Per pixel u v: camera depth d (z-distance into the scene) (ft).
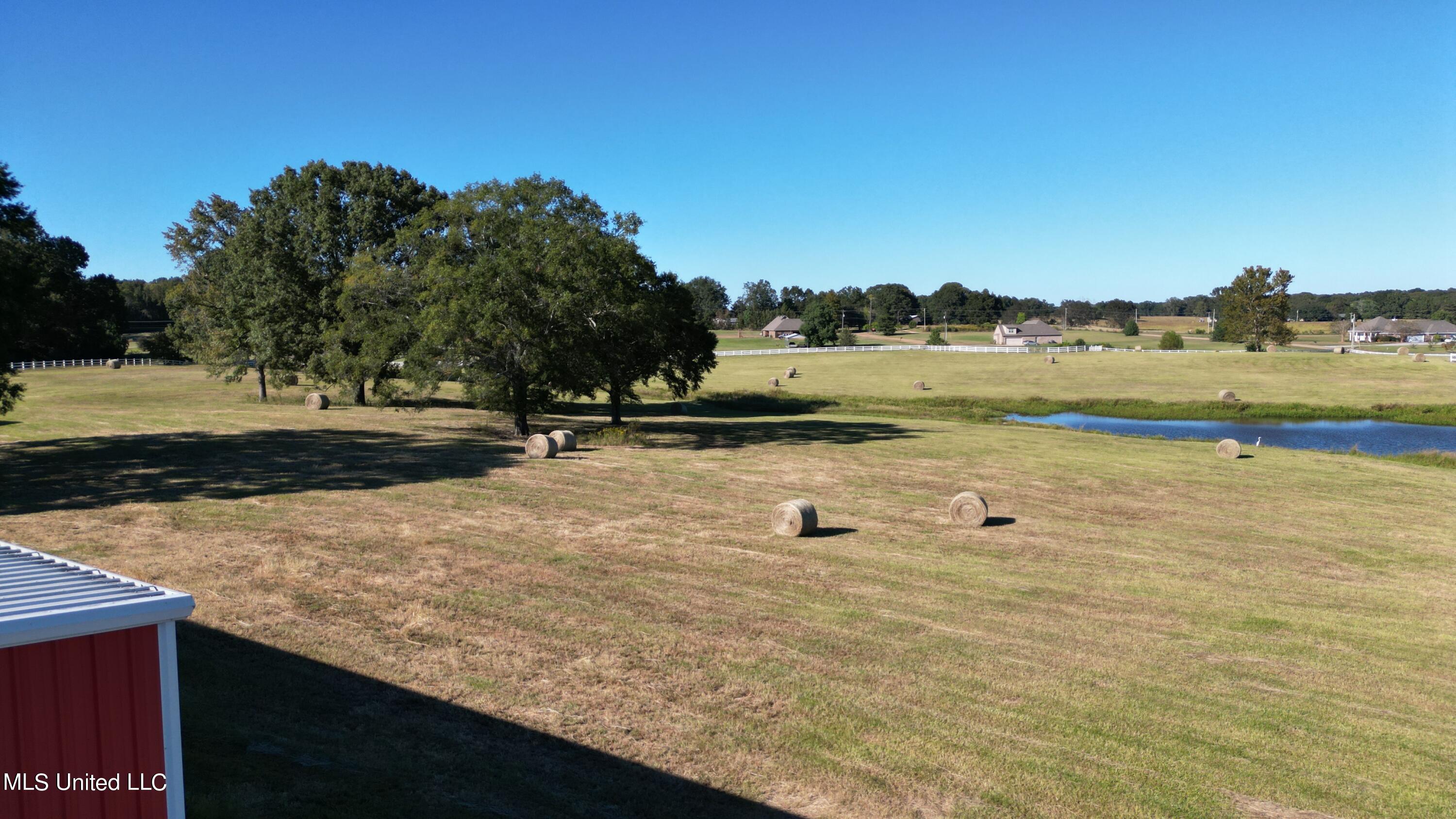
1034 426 152.66
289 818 25.09
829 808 28.27
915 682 38.58
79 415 136.56
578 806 27.66
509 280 103.96
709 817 27.53
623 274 112.68
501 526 65.57
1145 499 85.40
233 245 166.30
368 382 191.11
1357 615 50.31
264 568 52.08
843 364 286.66
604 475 90.17
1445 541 69.41
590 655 40.37
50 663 18.08
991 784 29.99
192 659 37.42
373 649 39.99
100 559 53.06
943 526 71.26
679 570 55.21
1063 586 54.34
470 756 30.53
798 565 57.47
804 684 37.96
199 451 100.01
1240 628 47.44
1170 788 30.04
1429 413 177.47
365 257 127.54
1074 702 37.01
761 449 116.06
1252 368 249.55
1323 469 104.99
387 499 74.23
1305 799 29.68
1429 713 37.19
